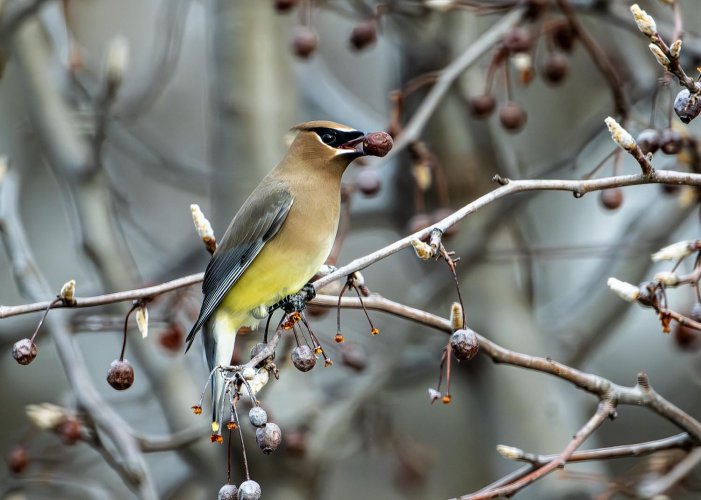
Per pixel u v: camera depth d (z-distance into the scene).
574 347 13.38
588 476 9.39
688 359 12.81
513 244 13.52
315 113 13.80
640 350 17.08
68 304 7.39
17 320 12.30
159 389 11.97
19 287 11.19
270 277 8.94
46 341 13.42
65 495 11.70
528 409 12.85
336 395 11.94
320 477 11.54
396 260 17.66
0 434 16.42
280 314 10.76
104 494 11.54
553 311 13.82
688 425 7.50
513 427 12.82
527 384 12.95
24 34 12.85
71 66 12.46
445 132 13.23
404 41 13.30
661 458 9.47
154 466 13.88
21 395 16.70
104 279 11.98
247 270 8.93
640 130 10.73
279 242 8.92
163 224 18.17
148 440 10.38
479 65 13.40
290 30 12.54
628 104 10.45
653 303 7.18
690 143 9.77
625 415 16.69
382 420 13.16
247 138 12.18
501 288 13.38
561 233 16.47
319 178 9.11
